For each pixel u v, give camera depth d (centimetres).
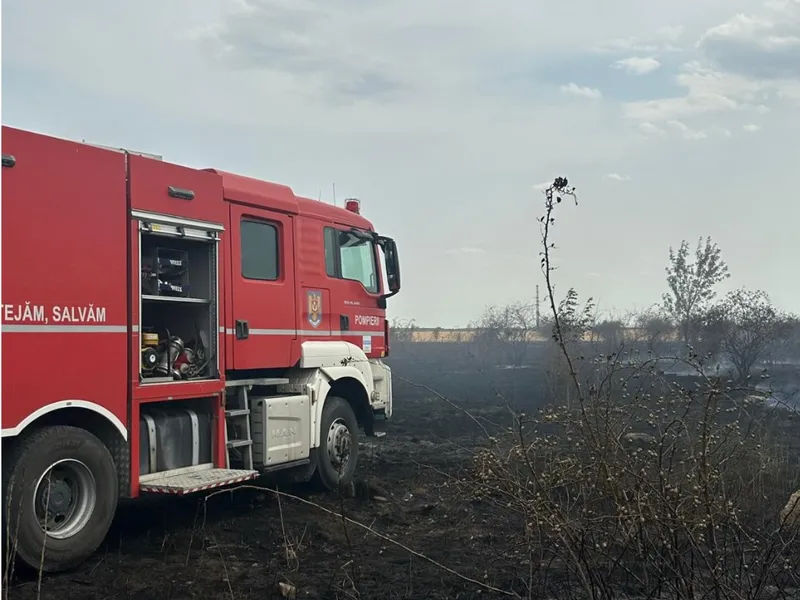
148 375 719
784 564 506
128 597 561
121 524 776
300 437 909
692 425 555
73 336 627
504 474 495
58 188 623
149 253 736
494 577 599
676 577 442
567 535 462
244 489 916
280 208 922
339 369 990
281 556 676
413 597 564
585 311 707
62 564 609
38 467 595
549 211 480
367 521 809
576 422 494
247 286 862
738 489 570
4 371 574
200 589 583
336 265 1029
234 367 836
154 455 713
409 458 1207
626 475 457
